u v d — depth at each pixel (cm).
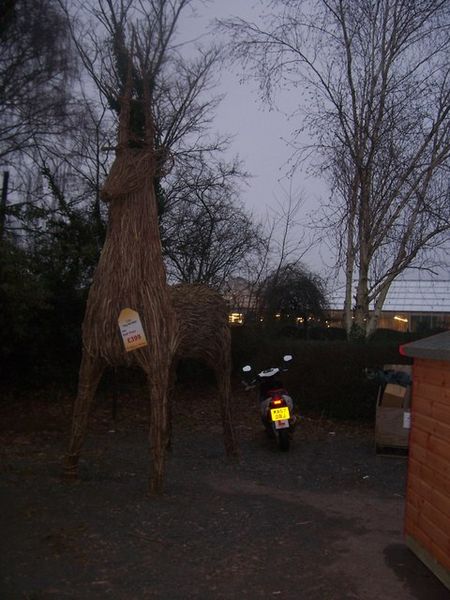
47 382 1352
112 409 1244
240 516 626
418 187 1496
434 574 489
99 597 441
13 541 529
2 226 1250
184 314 812
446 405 473
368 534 592
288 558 525
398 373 975
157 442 674
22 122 1514
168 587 461
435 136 1488
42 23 1488
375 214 1515
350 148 1504
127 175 673
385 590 472
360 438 1080
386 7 1498
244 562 512
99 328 677
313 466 868
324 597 456
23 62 1491
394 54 1503
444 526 466
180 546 538
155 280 681
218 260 1803
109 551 518
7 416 1134
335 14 1516
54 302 1309
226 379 883
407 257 1538
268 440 1035
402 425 933
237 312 1903
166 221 1722
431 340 537
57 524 571
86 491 675
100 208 1497
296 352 1299
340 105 1504
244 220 1878
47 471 756
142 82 817
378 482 793
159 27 1022
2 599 431
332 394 1226
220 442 1012
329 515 646
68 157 1611
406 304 3756
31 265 1210
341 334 2177
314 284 2234
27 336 1245
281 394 970
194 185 1752
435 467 486
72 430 716
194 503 659
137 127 1152
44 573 473
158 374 673
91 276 1360
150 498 663
